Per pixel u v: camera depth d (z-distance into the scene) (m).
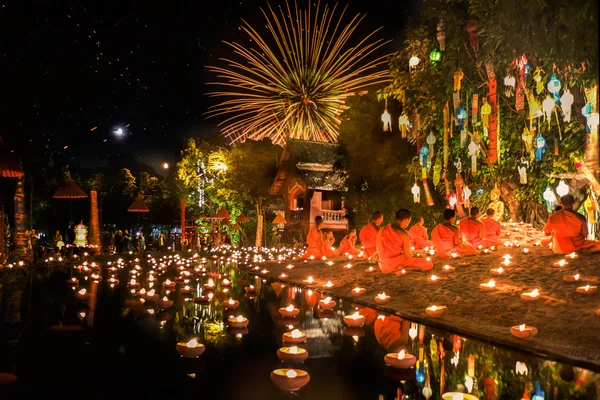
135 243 37.38
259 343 5.73
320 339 5.95
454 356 5.10
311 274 13.47
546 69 10.98
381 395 3.88
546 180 15.06
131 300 9.64
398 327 6.68
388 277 10.70
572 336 5.43
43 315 7.76
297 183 33.53
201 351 5.11
